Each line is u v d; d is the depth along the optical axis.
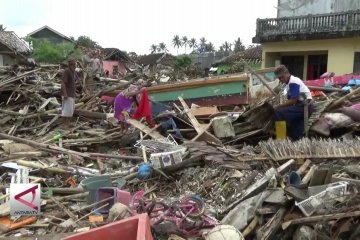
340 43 22.28
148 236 3.83
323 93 13.23
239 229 5.23
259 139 9.78
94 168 8.40
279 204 5.30
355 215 4.94
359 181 5.42
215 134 9.73
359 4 23.22
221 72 34.91
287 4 26.80
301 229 5.02
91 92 15.77
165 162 7.28
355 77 16.80
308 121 9.16
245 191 5.97
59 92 15.07
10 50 30.80
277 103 10.14
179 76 23.09
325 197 5.14
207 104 12.98
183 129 10.46
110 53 43.47
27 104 14.27
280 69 9.23
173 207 5.54
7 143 9.50
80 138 10.79
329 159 6.66
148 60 52.16
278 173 5.96
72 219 5.79
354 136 9.09
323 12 25.02
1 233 5.42
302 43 24.03
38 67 18.67
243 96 12.60
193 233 5.25
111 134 10.84
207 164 7.30
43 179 7.26
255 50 35.41
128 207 5.67
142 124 10.26
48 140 10.38
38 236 5.27
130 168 7.93
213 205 6.07
